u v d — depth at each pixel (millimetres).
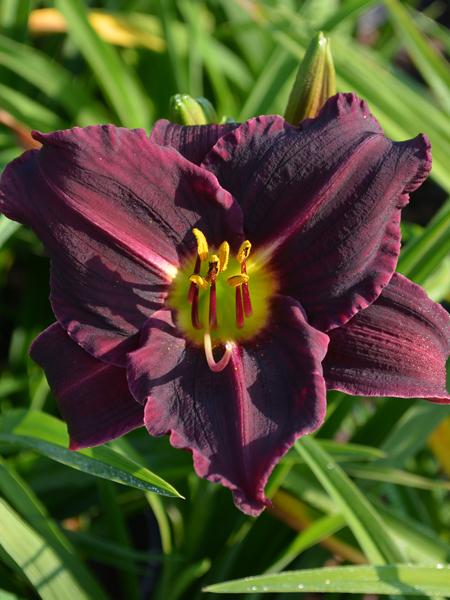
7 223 569
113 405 467
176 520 621
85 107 723
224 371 469
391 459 587
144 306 472
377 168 469
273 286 483
